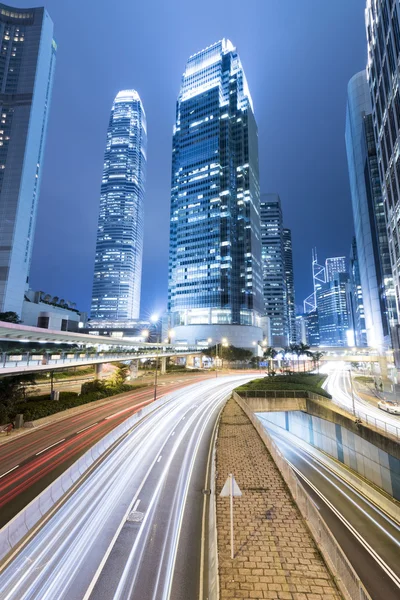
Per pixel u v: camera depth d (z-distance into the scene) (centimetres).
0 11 12825
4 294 10125
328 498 2639
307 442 4172
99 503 1655
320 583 1017
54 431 2925
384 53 6700
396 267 6725
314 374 7994
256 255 14762
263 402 4181
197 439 2750
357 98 12406
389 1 6159
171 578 1119
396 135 6303
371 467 2848
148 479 1947
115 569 1168
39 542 1323
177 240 15162
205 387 5881
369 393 6003
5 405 3139
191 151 15788
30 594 1052
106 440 2559
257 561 1127
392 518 2327
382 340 10281
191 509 1595
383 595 1557
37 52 12669
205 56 17162
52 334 3644
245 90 16175
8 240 10556
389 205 7025
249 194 14625
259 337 13588
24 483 1855
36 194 12200
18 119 11819
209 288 13700
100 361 4422
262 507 1528
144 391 5312
